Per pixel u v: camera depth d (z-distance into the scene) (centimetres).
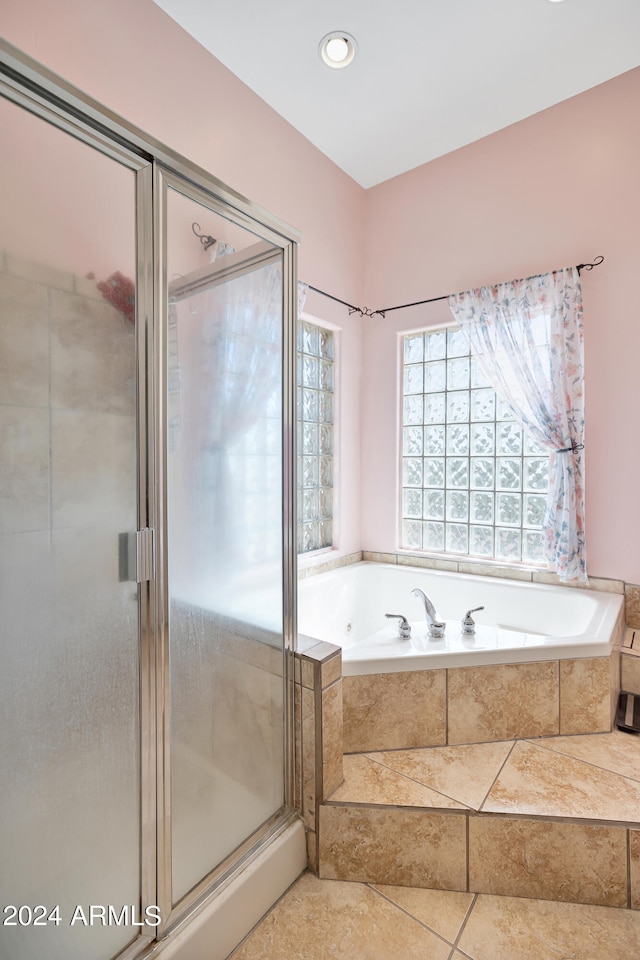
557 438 232
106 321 93
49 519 84
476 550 275
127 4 170
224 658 120
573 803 137
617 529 227
